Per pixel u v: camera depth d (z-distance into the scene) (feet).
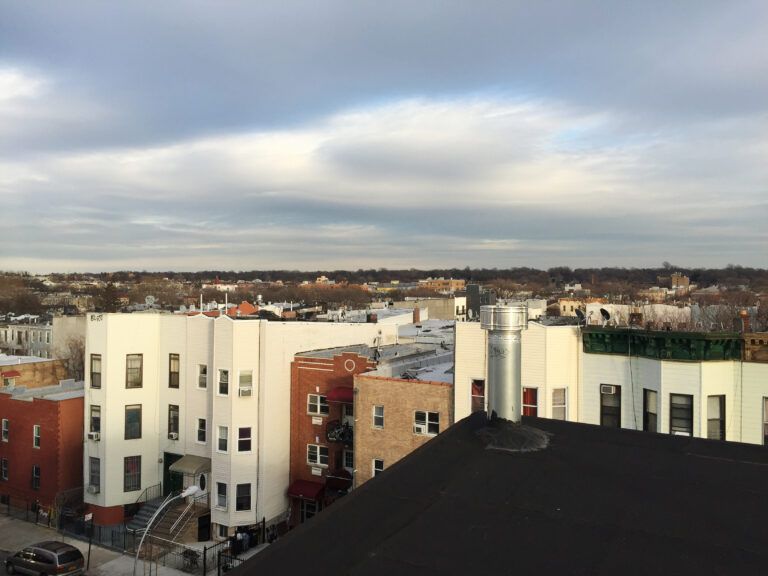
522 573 17.62
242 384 118.11
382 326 159.22
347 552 19.42
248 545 112.27
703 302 305.32
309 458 123.03
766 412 77.61
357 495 23.63
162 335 130.82
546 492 23.11
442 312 389.80
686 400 79.77
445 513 21.65
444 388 100.01
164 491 129.90
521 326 31.04
